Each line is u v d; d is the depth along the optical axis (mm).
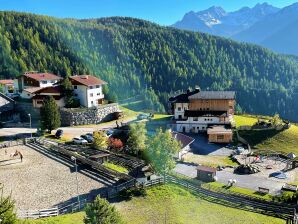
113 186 59500
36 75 135625
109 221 33000
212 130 104688
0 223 26516
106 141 89750
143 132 81500
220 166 81438
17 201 53469
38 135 95938
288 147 100125
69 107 114562
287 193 63500
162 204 53844
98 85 122500
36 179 62812
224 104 116688
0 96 116500
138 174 62562
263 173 78812
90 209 33375
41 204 52562
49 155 77438
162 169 62812
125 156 78312
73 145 87312
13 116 115938
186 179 67312
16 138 92812
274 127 107750
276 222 50469
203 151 95812
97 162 68625
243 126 109188
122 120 120875
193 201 56688
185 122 114188
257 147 100688
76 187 59156
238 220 50438
